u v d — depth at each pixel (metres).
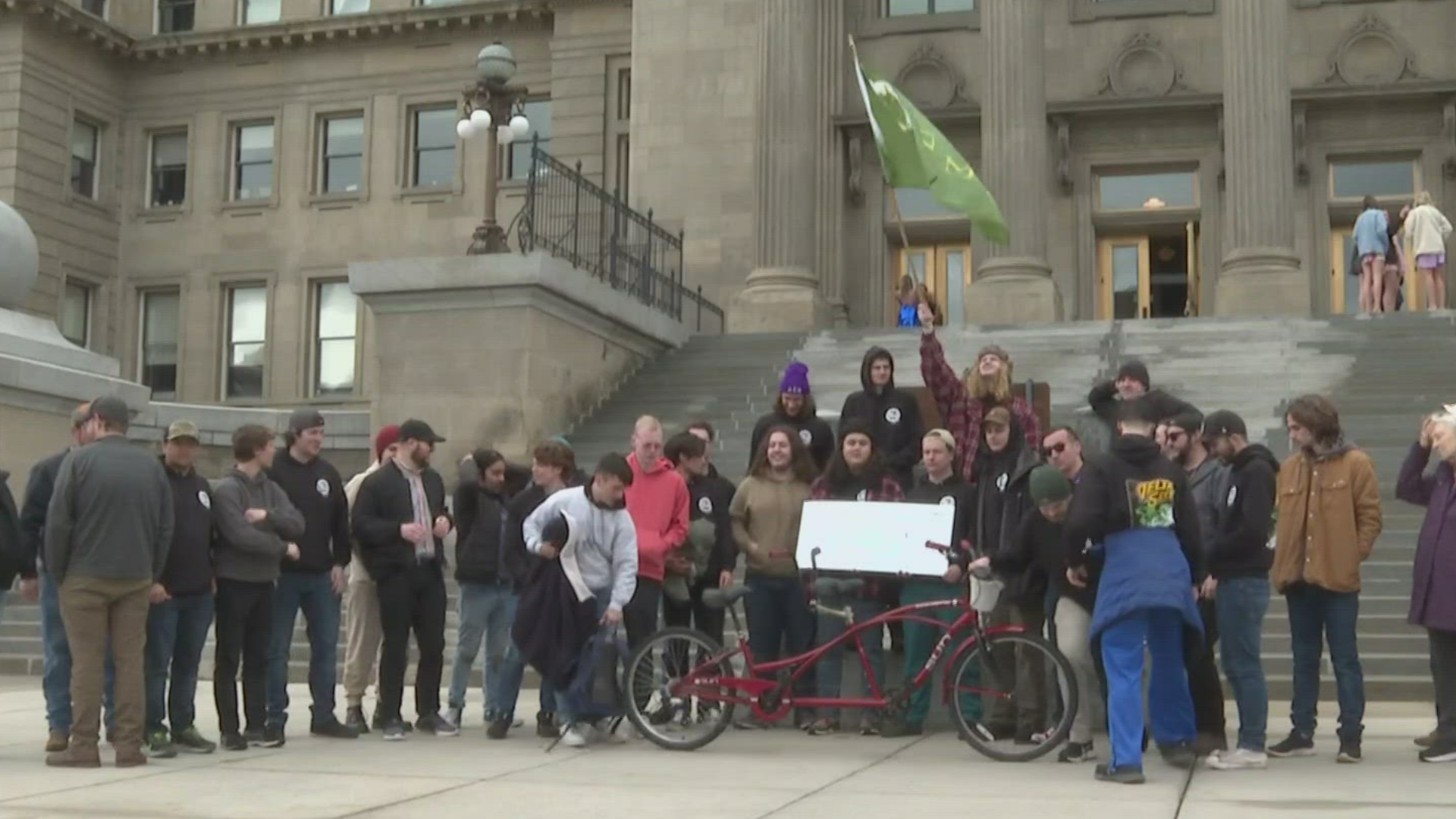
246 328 39.62
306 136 39.22
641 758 9.45
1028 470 10.11
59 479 8.91
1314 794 7.83
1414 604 9.12
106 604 8.99
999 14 27.05
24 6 36.62
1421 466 9.45
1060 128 30.55
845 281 30.98
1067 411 19.50
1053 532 9.29
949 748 9.88
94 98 39.41
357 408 38.09
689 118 31.73
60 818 7.24
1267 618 13.75
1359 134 29.52
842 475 10.67
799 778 8.50
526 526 10.04
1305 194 29.67
